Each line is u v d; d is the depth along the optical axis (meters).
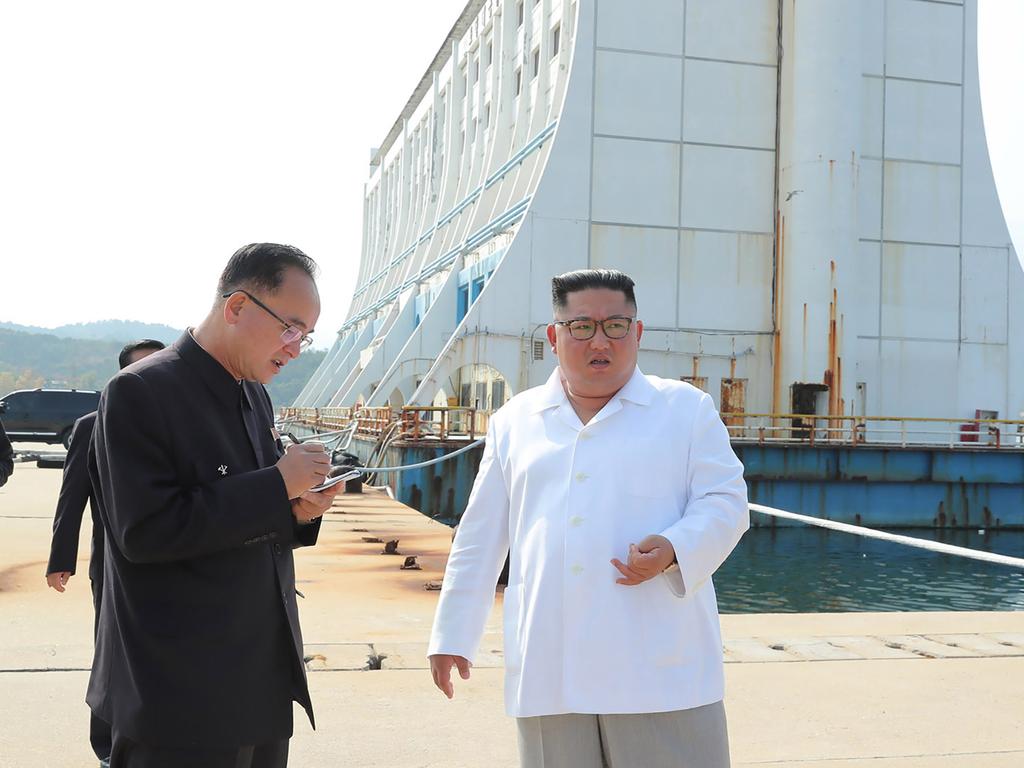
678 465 2.87
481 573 3.08
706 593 2.87
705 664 2.81
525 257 29.89
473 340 29.22
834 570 19.44
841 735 5.19
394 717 5.30
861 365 31.33
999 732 5.27
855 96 30.59
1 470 5.62
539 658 2.79
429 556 12.53
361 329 60.12
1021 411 32.09
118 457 2.56
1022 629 8.06
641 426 2.89
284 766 2.96
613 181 30.61
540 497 2.92
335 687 5.88
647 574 2.68
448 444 24.17
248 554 2.73
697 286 30.86
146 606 2.64
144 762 2.61
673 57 31.19
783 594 16.59
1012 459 26.80
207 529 2.54
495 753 4.76
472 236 38.66
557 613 2.80
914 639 7.58
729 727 5.31
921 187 32.16
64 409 32.12
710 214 31.06
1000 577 18.72
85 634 7.30
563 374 3.02
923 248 32.03
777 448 25.86
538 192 30.16
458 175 50.09
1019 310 32.41
